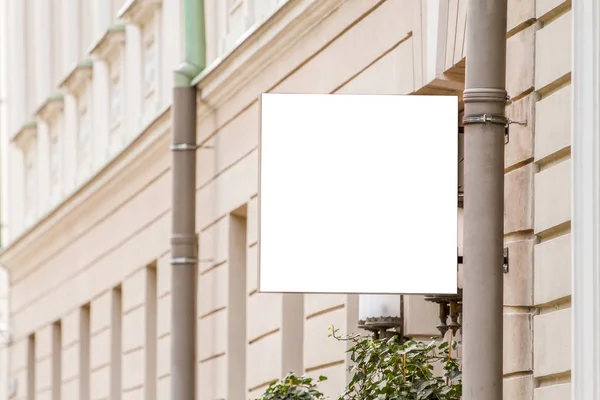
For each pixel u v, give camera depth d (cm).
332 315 1645
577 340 1017
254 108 1920
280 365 1812
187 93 2127
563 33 1080
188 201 2131
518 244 1138
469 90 1012
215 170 2097
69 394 3116
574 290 1023
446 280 1023
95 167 2925
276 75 1838
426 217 1027
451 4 1329
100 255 2862
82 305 3019
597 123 1012
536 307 1112
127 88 2706
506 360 1148
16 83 3722
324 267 1027
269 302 1864
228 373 2028
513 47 1160
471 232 1012
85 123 3072
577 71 1037
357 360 1277
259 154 1033
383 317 1433
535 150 1118
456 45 1316
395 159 1031
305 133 1034
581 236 1022
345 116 1034
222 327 2059
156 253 2445
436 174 1028
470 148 1014
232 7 2089
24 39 3684
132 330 2623
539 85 1116
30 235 3353
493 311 1008
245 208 1992
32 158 3575
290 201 1031
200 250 2169
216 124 2094
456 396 1188
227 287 2038
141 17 2605
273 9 1789
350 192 1030
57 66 3397
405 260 1026
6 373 3831
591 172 1013
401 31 1458
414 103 1033
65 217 3064
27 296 3538
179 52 2372
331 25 1655
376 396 1226
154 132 2356
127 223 2650
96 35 2952
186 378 2114
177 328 2120
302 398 1448
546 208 1093
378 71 1520
